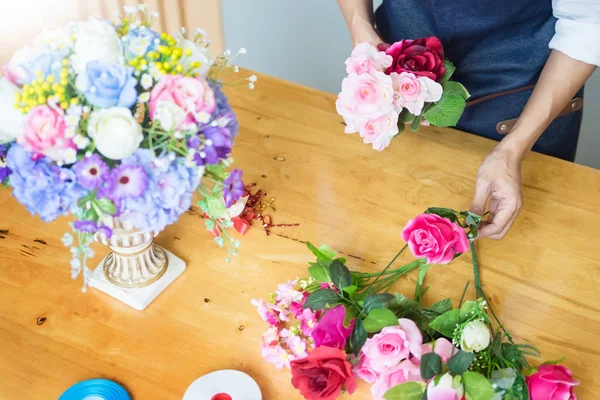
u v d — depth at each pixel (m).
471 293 1.29
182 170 0.99
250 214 1.40
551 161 1.56
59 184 0.96
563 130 1.69
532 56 1.54
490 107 1.64
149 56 0.97
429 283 1.30
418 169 1.52
